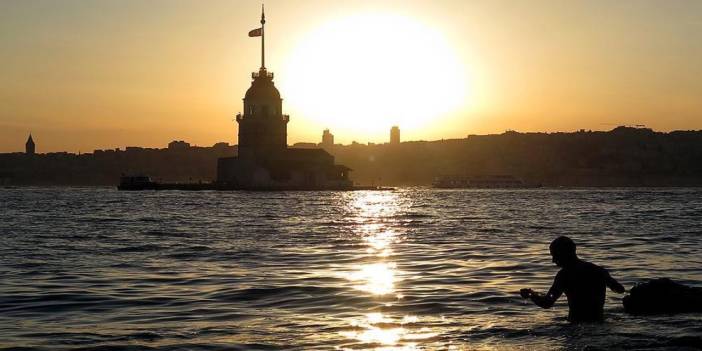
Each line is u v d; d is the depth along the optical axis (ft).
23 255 118.11
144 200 493.77
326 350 50.08
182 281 85.76
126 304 70.28
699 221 224.12
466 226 201.16
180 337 54.95
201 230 185.26
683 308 58.90
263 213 295.69
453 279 86.38
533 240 146.82
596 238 151.23
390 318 61.93
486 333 54.60
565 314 61.52
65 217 262.67
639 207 364.38
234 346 51.72
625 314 58.85
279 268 98.63
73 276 90.68
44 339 54.54
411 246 133.69
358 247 132.26
